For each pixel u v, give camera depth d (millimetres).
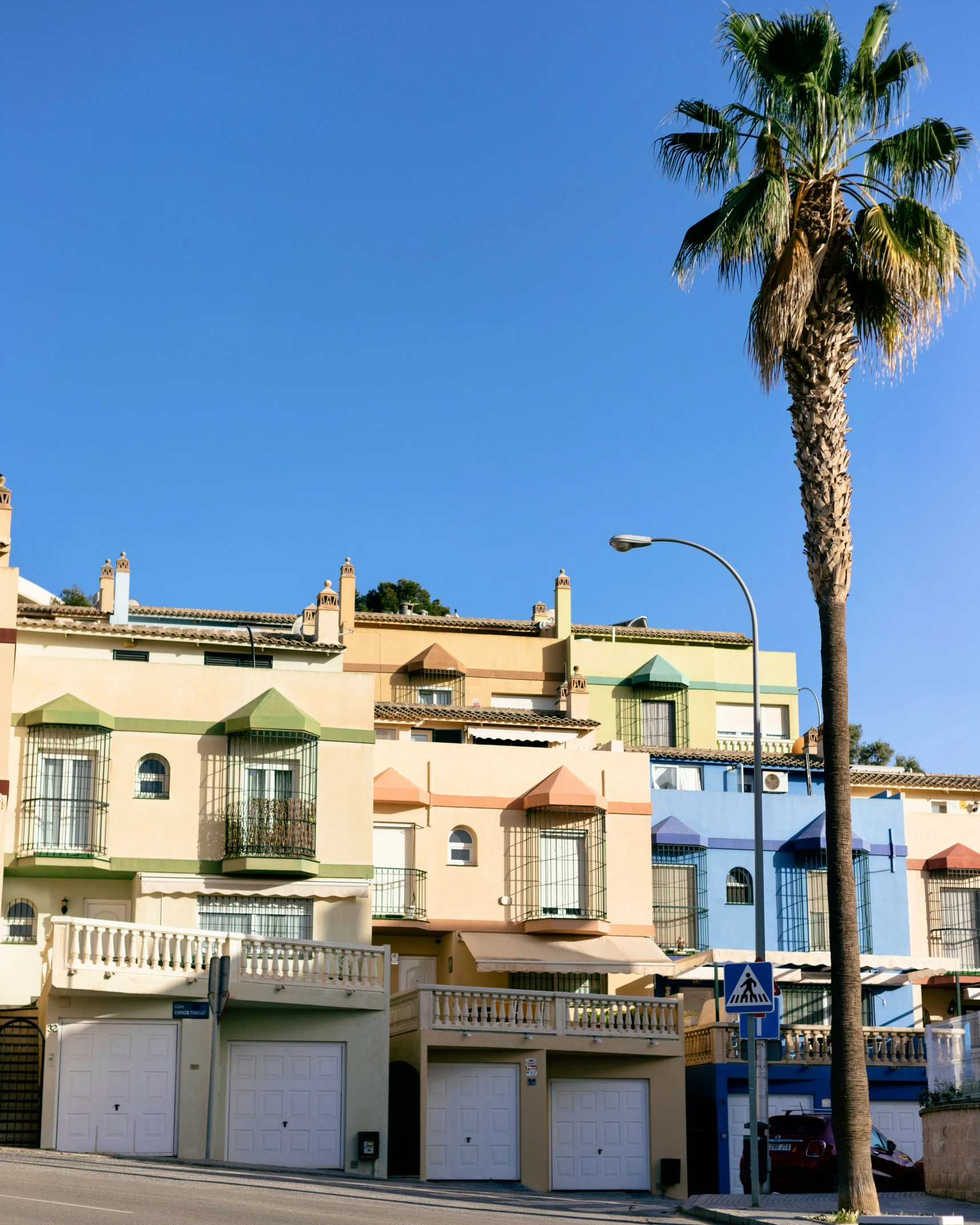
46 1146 29031
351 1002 32781
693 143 26781
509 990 35125
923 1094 27703
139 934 30453
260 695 37781
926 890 47375
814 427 24578
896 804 47531
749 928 45562
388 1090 33125
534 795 42469
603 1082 35844
